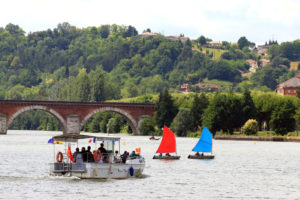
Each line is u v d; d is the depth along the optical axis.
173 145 159.00
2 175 112.38
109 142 109.75
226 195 93.06
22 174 114.38
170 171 125.44
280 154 183.62
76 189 94.69
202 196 91.56
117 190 94.75
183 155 174.75
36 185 98.25
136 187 98.44
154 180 108.44
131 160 112.00
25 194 89.75
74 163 104.25
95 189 95.00
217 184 105.44
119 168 107.75
